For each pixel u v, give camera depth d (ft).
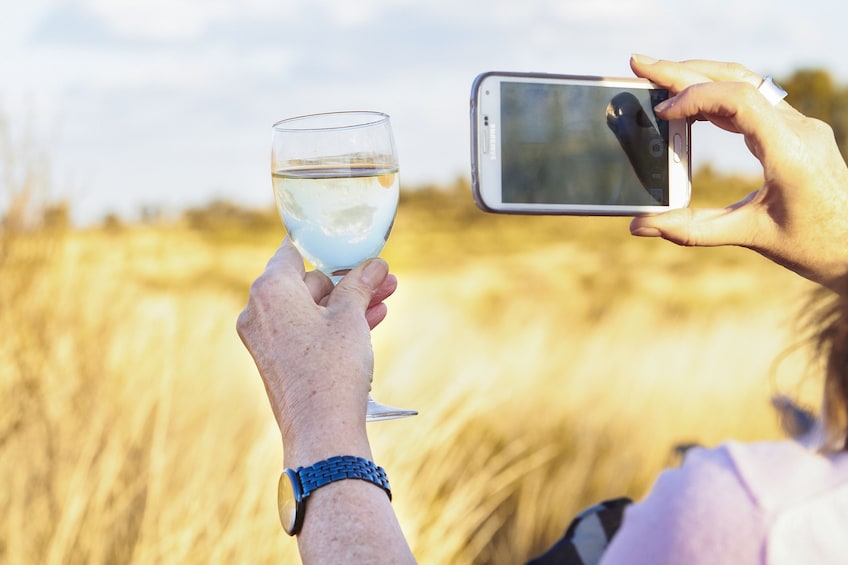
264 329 3.33
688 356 23.00
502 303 48.62
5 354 10.82
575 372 20.74
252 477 9.33
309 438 3.03
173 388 11.22
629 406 18.86
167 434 10.17
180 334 12.89
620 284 63.05
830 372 2.39
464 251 90.07
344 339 3.26
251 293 3.42
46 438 9.89
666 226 3.67
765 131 3.44
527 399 17.57
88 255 13.25
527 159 4.08
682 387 20.74
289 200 3.98
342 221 3.96
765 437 18.71
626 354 22.99
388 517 2.89
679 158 4.21
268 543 8.93
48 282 12.07
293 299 3.36
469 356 15.92
